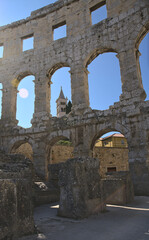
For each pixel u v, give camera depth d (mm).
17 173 9875
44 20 28750
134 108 18734
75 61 24297
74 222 7422
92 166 9172
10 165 11227
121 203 11664
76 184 8195
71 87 23688
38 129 24359
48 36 27656
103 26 23297
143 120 18141
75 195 8211
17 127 26109
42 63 26906
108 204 11812
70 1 26844
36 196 12602
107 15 23500
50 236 5824
